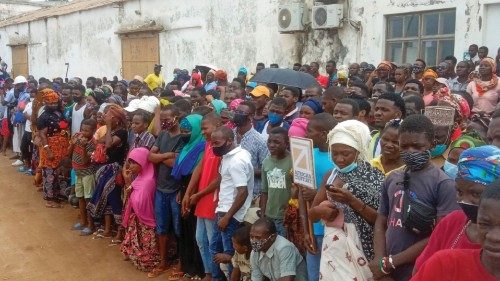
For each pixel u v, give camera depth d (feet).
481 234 5.65
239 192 14.40
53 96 25.30
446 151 11.49
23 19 81.00
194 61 49.01
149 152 17.92
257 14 41.16
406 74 22.29
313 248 11.91
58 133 25.57
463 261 5.90
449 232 7.27
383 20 32.09
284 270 12.91
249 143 15.92
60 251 19.93
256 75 22.85
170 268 18.01
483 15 27.09
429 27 30.09
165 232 17.53
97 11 62.75
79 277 17.49
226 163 14.76
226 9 44.32
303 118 14.83
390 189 9.21
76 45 68.23
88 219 22.12
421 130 8.63
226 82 30.96
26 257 19.36
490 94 21.15
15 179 31.55
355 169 10.22
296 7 36.55
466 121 13.19
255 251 13.35
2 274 17.87
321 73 36.29
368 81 24.62
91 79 38.34
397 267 8.88
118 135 20.35
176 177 16.76
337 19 34.17
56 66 73.61
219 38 45.50
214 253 15.69
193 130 16.84
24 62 82.79
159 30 52.80
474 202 6.55
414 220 8.62
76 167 22.06
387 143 10.62
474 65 25.07
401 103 12.64
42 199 27.27
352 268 9.69
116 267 18.28
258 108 19.24
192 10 48.49
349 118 13.56
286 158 13.89
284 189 13.83
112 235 21.44
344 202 9.77
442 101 12.64
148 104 20.34
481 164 6.46
